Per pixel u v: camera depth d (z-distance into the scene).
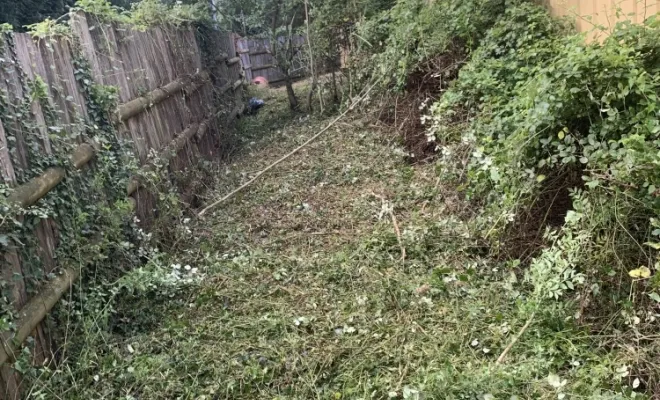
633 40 3.14
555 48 3.94
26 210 2.58
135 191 4.12
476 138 3.99
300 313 3.14
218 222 4.75
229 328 3.06
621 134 2.81
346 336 2.88
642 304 2.48
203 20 7.70
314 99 9.26
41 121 2.94
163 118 5.20
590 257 2.59
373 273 3.46
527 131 3.10
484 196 3.76
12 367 2.41
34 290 2.67
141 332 3.17
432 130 4.79
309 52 8.59
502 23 4.72
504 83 4.22
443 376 2.32
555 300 2.69
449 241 3.67
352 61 7.37
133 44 4.70
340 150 6.09
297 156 6.25
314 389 2.53
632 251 2.57
